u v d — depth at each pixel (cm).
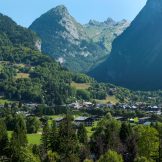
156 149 16338
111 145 17950
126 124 19938
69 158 14612
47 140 16688
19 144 13950
